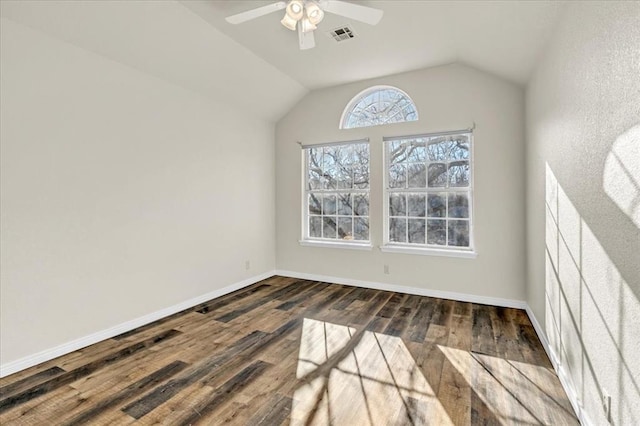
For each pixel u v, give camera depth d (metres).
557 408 1.84
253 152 4.55
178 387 2.07
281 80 4.12
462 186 3.80
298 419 1.77
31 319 2.34
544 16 2.12
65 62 2.51
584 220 1.65
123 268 2.95
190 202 3.61
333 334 2.87
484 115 3.59
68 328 2.55
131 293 3.02
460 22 2.67
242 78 3.79
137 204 3.07
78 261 2.62
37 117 2.36
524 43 2.57
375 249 4.24
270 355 2.49
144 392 2.01
